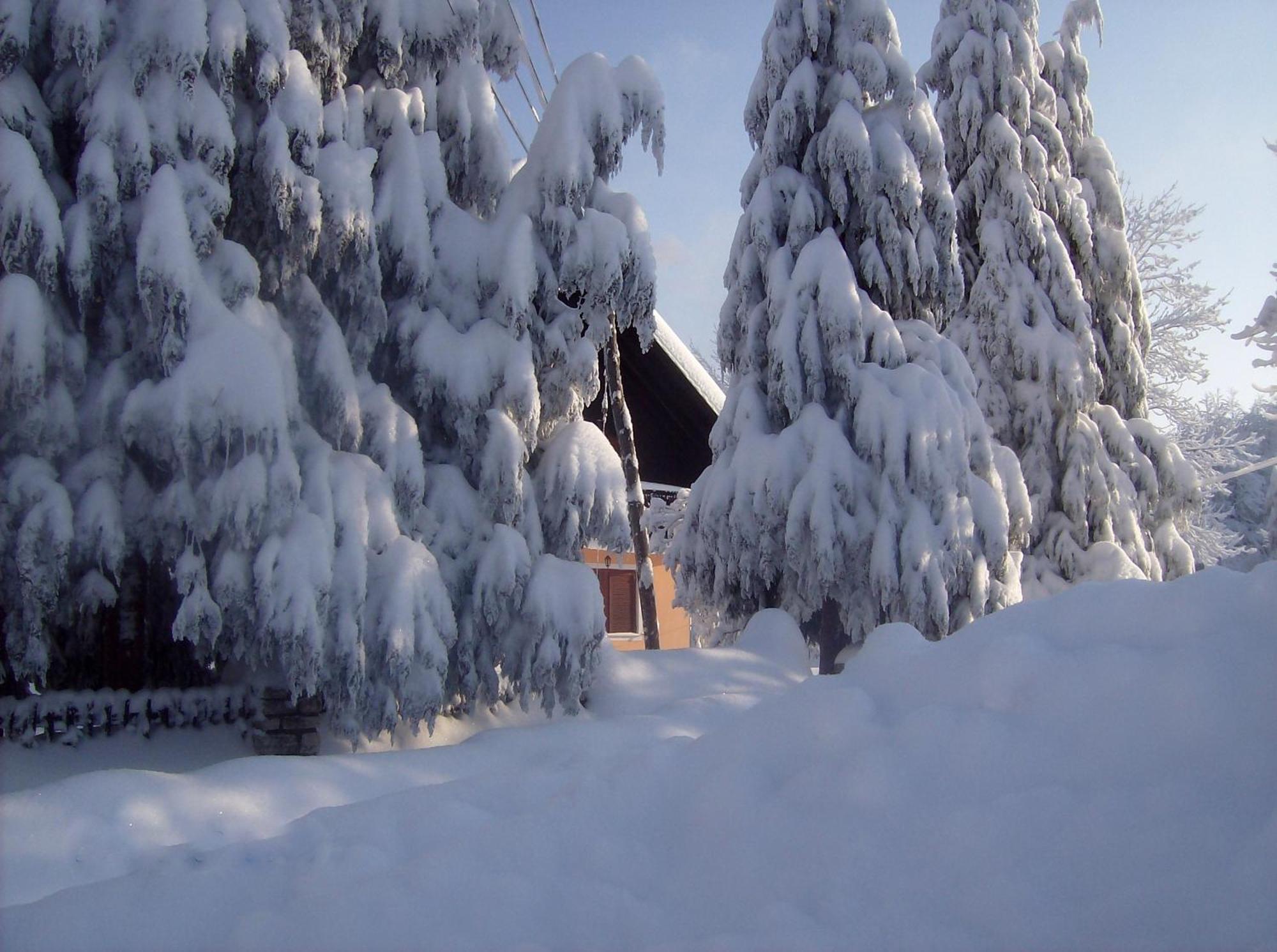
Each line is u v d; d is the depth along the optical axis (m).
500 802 3.99
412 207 9.55
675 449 21.03
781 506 13.02
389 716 8.36
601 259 10.10
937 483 12.57
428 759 7.29
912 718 3.28
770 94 14.88
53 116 8.15
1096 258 19.45
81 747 8.12
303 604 7.63
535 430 9.86
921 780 3.04
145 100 8.02
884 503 12.59
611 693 10.87
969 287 19.17
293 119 8.56
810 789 3.17
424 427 9.91
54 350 7.56
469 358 9.58
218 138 8.08
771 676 11.97
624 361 19.08
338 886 3.12
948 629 12.34
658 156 10.64
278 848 3.66
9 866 4.47
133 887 3.33
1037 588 17.20
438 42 10.42
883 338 13.39
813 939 2.51
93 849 4.77
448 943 2.77
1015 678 3.35
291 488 7.83
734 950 2.51
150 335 7.77
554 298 10.34
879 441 12.77
